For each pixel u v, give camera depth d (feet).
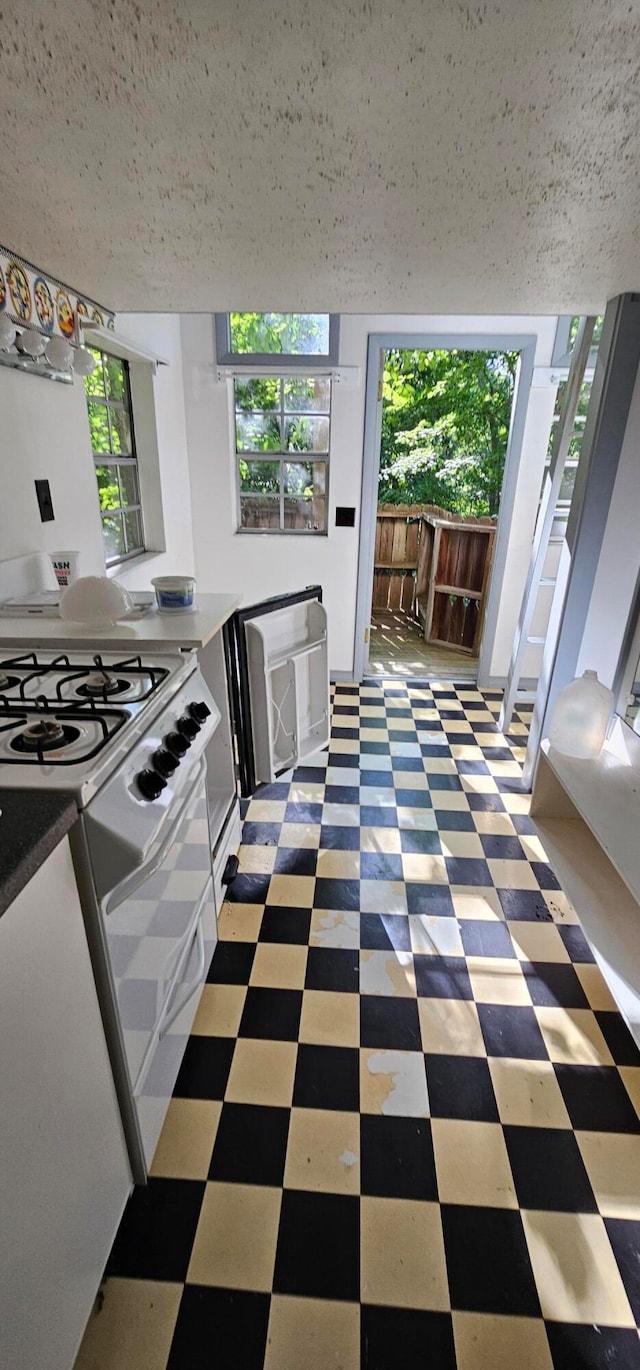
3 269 4.98
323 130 3.16
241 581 11.84
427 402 17.71
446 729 10.31
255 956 5.47
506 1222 3.61
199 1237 3.49
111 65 2.63
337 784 8.45
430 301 6.49
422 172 3.63
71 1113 2.70
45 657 4.72
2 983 2.11
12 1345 2.21
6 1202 2.14
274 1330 3.13
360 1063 4.52
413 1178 3.81
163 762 3.53
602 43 2.45
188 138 3.26
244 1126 4.09
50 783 2.70
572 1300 3.28
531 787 8.34
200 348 10.36
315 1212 3.63
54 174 3.69
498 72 2.64
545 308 6.65
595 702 6.04
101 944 2.92
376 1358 3.05
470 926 5.90
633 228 4.34
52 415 6.11
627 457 6.42
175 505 10.55
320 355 10.26
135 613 5.67
